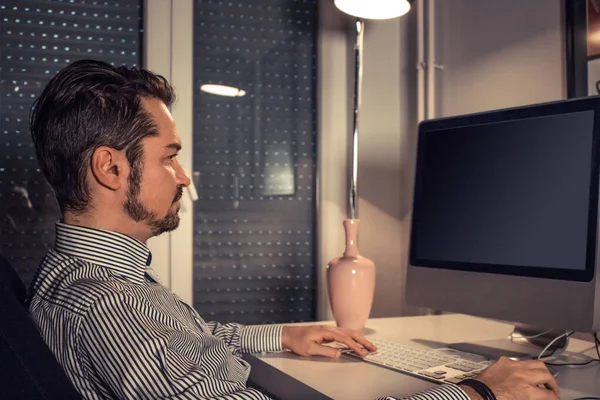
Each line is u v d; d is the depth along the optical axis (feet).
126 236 3.23
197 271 7.21
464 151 4.38
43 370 2.56
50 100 3.18
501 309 3.98
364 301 5.11
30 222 6.54
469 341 4.57
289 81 7.58
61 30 6.71
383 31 7.57
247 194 7.39
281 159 7.53
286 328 4.35
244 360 4.33
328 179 7.54
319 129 7.56
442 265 4.43
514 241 3.95
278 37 7.54
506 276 3.96
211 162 7.26
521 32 5.74
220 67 7.30
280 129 7.53
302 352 4.20
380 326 5.33
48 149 3.17
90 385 2.82
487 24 6.20
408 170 7.35
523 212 3.92
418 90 7.07
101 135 3.12
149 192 3.25
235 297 7.33
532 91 5.61
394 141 7.55
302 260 7.59
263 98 7.47
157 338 2.73
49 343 2.87
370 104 7.58
